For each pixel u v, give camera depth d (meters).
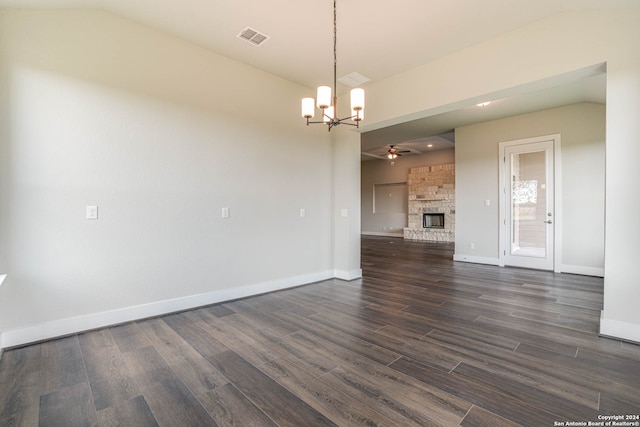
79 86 2.64
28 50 2.43
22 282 2.41
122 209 2.86
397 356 2.26
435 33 3.03
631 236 2.45
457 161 6.36
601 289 4.08
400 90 3.92
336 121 2.79
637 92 2.39
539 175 5.36
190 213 3.29
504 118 5.70
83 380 1.95
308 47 3.34
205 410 1.66
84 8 2.65
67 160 2.59
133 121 2.91
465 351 2.34
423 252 7.65
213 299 3.48
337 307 3.39
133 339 2.55
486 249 6.00
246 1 2.58
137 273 2.95
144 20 2.88
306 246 4.45
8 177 2.35
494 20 2.82
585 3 2.50
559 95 4.55
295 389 1.85
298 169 4.34
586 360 2.18
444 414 1.62
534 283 4.43
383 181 12.00
